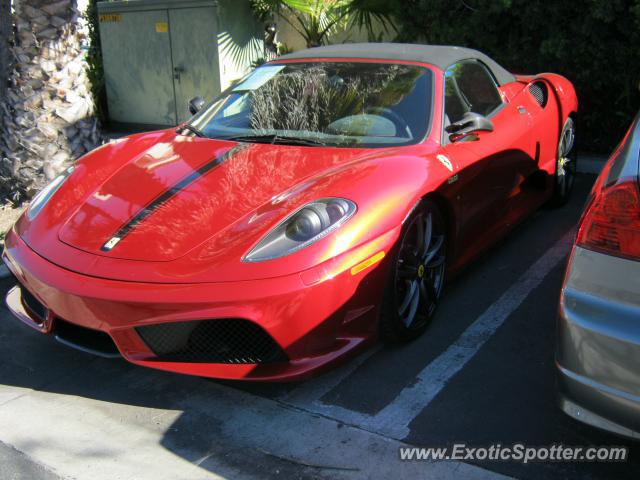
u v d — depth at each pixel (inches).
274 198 115.0
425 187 121.3
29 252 118.0
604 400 78.3
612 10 227.1
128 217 117.1
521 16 251.8
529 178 181.2
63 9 211.9
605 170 96.9
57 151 216.8
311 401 112.3
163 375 123.1
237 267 101.4
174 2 312.5
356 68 156.0
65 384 121.5
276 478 94.2
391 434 102.5
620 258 78.7
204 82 318.3
